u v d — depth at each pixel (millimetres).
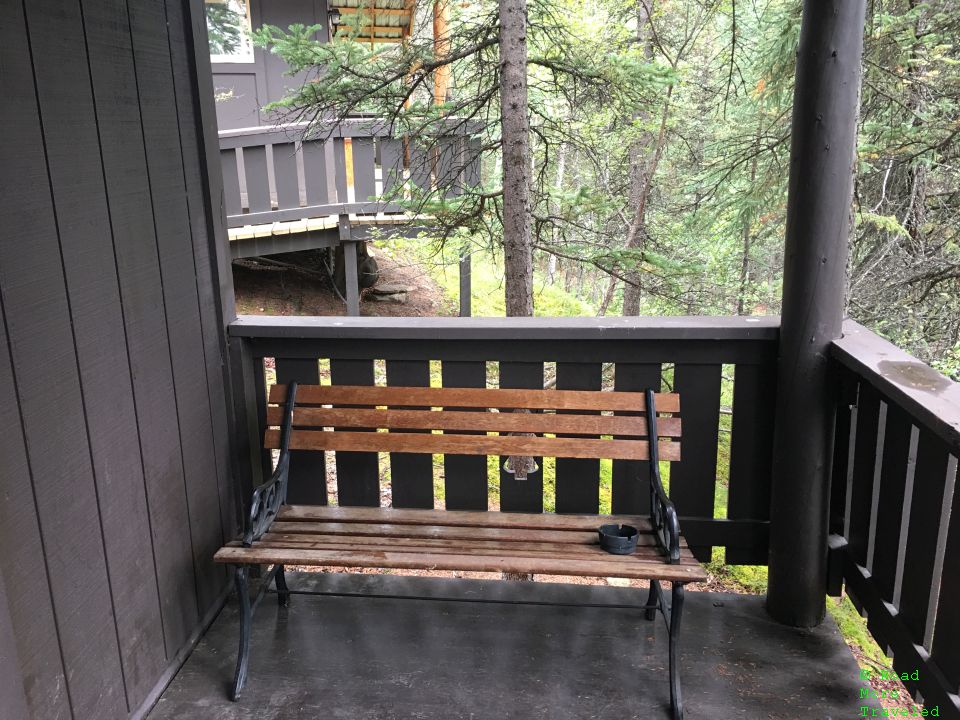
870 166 6160
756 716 2018
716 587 5195
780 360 2277
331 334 2477
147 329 2014
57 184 1620
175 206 2188
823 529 2324
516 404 2395
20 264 1496
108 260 1822
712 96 7816
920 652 1783
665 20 8688
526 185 4742
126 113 1916
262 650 2303
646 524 2260
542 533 2199
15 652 1432
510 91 4629
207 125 2352
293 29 5051
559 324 2430
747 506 2572
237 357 2551
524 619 2465
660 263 5012
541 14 5402
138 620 1972
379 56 5266
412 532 2207
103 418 1795
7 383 1453
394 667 2219
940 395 1650
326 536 2188
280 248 7504
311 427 2559
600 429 2350
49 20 1604
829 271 2135
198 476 2342
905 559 1907
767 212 6934
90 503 1738
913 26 5574
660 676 2178
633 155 8773
